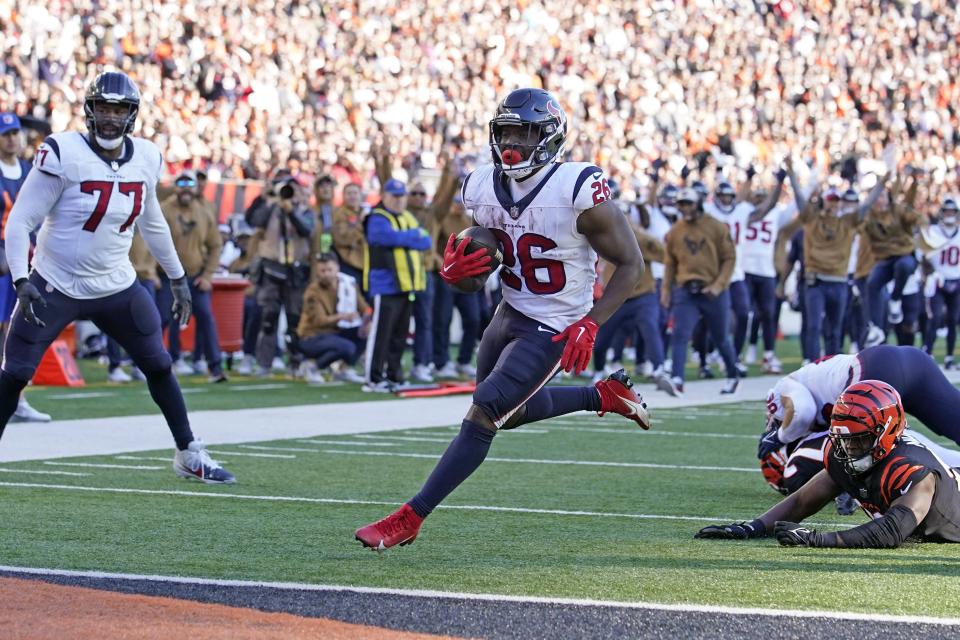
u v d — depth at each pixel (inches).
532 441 1192.2
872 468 673.6
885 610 527.8
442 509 797.2
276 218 1800.0
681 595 552.1
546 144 631.8
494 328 665.0
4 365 844.0
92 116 823.7
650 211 1785.2
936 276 2218.3
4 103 2330.2
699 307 1668.3
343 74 3002.0
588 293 657.6
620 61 3629.4
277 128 2763.3
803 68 3996.1
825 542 662.5
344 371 1824.6
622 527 738.2
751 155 3405.5
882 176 1968.5
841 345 1982.0
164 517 749.3
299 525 730.8
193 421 1291.8
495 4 3469.5
